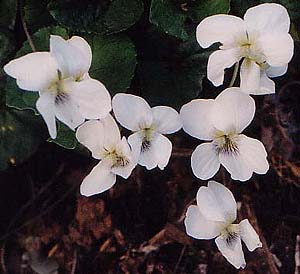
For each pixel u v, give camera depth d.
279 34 0.14
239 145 0.15
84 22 0.16
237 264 0.15
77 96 0.13
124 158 0.14
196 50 0.17
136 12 0.16
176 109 0.17
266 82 0.14
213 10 0.16
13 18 0.17
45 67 0.13
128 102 0.14
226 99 0.14
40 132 0.18
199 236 0.15
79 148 0.18
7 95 0.16
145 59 0.17
